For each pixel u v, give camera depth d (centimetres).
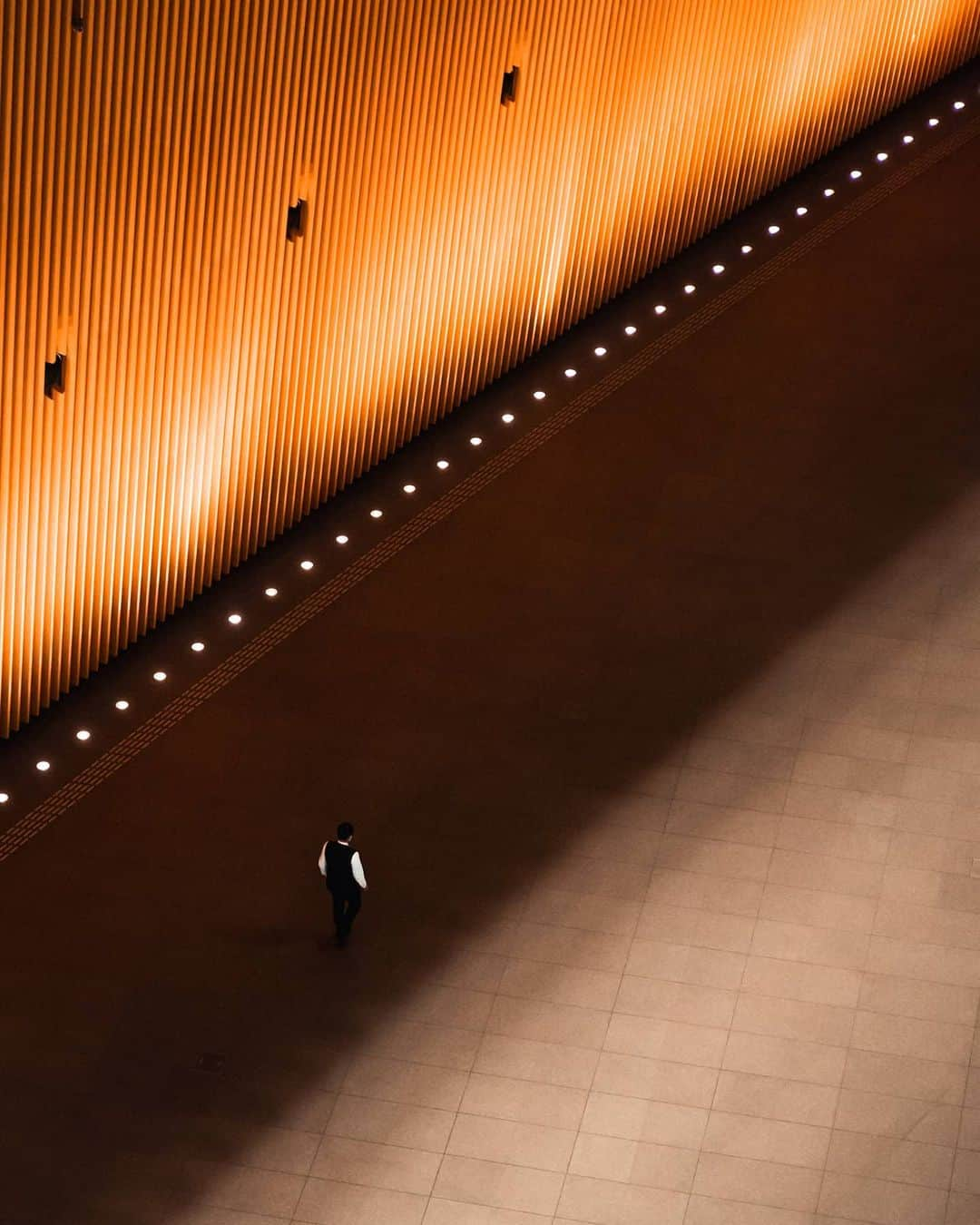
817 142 2823
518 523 2356
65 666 2134
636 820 2039
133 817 2038
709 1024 1858
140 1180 1734
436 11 2186
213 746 2109
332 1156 1758
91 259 1948
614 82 2456
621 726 2133
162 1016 1858
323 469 2339
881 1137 1772
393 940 1927
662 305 2628
